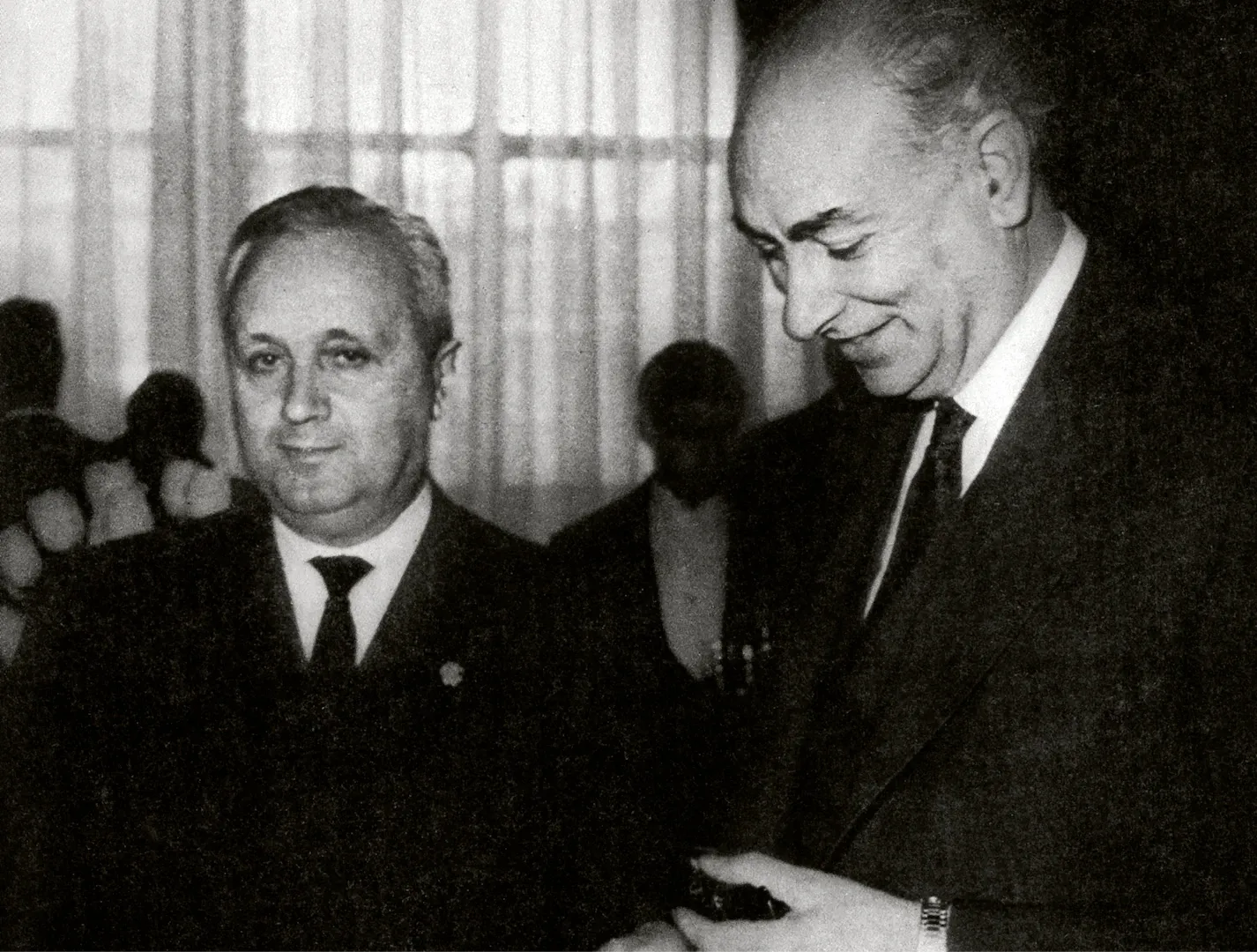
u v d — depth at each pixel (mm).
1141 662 871
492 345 4344
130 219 4398
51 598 1120
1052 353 943
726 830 1106
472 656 1108
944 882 900
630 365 4367
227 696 1088
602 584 1175
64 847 1051
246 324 1078
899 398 1057
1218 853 844
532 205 4332
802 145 890
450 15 4289
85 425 4348
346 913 1050
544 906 1071
